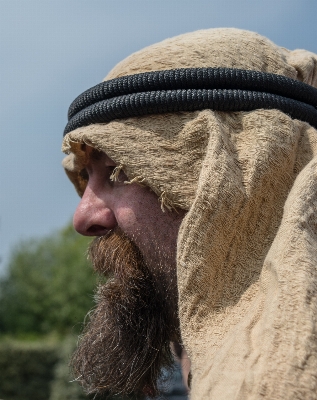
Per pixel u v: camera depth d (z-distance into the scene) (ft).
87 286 66.13
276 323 2.48
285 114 3.50
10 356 35.68
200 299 3.09
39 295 77.30
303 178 2.97
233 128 3.48
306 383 2.28
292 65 3.93
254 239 3.22
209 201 3.11
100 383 3.83
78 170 4.36
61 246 86.38
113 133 3.61
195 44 3.81
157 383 4.20
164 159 3.46
